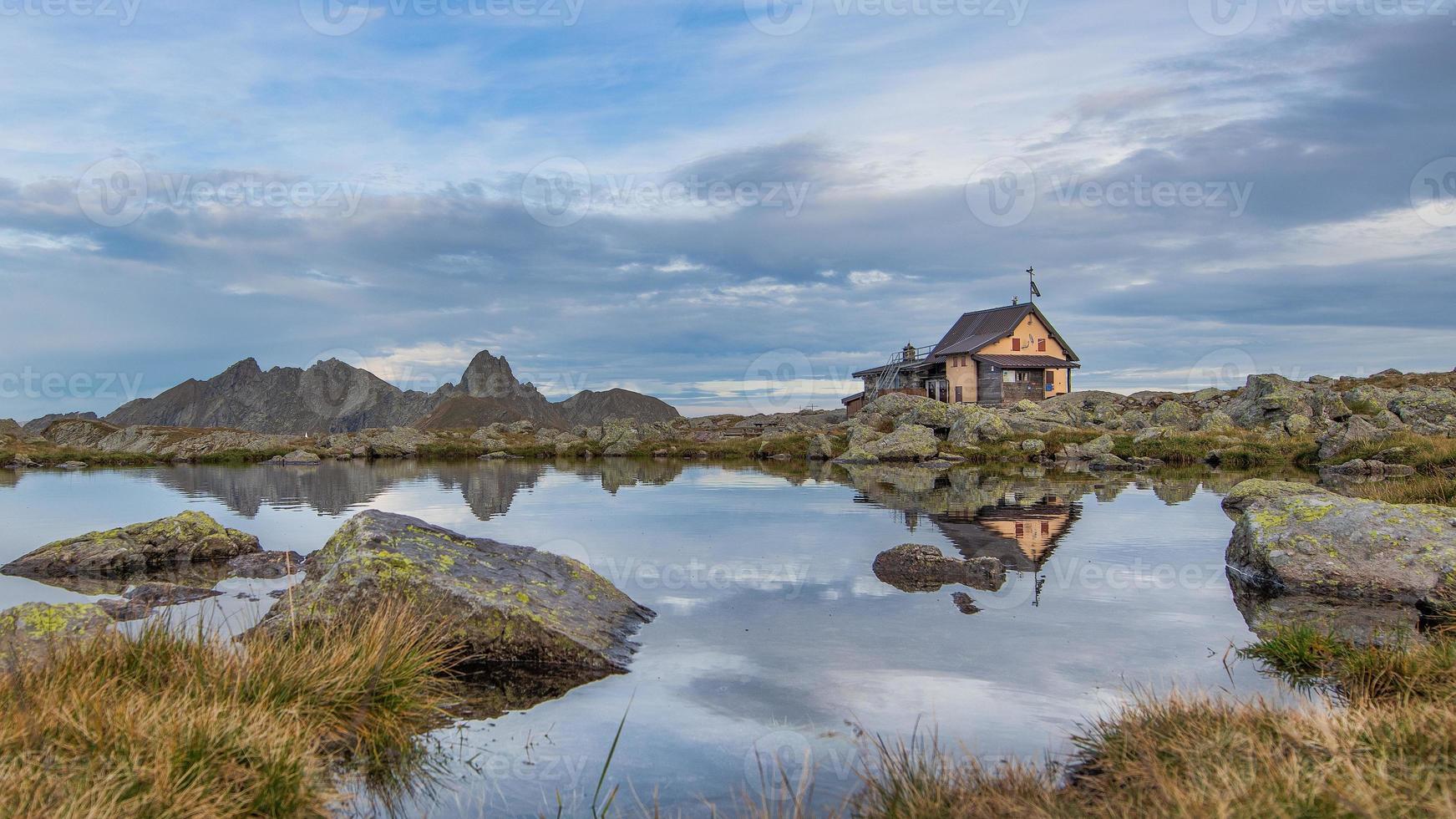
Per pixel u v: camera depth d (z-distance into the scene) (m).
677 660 8.77
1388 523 12.08
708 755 6.29
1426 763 4.70
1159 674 8.06
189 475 39.88
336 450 57.81
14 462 49.22
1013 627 9.94
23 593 12.16
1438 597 10.96
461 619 8.86
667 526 18.91
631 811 5.37
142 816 4.47
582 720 7.07
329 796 5.36
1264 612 10.62
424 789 5.73
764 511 21.78
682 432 72.00
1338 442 37.72
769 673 8.30
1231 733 5.36
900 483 30.48
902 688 7.79
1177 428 49.44
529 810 5.41
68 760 4.98
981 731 6.66
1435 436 38.19
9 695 5.76
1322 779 4.40
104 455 53.66
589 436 67.25
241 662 6.80
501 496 26.98
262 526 19.52
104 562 14.05
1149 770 5.06
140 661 6.68
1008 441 47.94
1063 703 7.32
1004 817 4.66
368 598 8.99
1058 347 70.94
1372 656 7.41
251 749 5.30
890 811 4.89
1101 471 36.84
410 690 7.28
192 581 13.07
